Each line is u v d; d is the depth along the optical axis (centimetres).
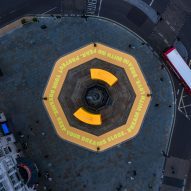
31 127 6388
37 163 6362
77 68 6406
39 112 6394
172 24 6388
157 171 6334
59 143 6384
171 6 6397
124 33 6391
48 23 6388
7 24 6412
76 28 6391
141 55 6381
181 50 6369
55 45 6394
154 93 6362
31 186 6019
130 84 6391
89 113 6319
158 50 6366
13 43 6400
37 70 6397
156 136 6344
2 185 5144
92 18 6391
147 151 6347
